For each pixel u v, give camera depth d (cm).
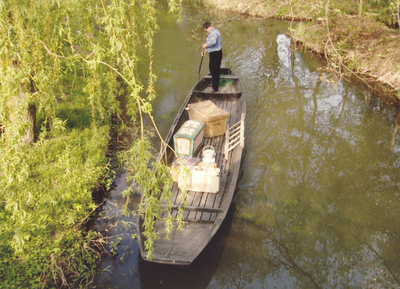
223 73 1020
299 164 739
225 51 1255
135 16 602
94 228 572
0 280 448
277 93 1005
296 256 550
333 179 705
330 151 783
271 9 1522
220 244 559
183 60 1162
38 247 495
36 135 689
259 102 959
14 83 404
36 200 564
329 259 546
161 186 602
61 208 564
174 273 507
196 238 517
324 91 1021
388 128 870
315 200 654
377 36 1182
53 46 528
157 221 544
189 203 572
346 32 1223
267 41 1336
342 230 596
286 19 1508
